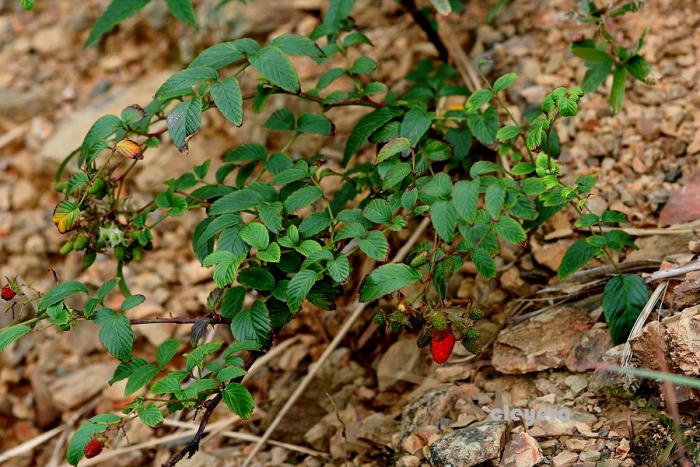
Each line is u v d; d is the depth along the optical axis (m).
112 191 1.07
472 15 1.33
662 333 1.01
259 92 1.09
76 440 0.98
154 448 1.19
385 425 1.11
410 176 1.04
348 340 1.19
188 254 1.30
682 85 1.19
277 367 1.21
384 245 0.99
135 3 1.16
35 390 1.27
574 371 1.05
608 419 1.02
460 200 0.99
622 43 1.23
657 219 1.13
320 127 1.08
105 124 1.03
